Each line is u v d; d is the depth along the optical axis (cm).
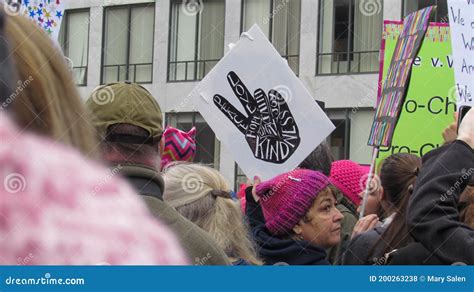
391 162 338
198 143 1326
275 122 412
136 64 1398
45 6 424
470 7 405
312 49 1504
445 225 254
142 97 206
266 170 412
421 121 541
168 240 115
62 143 97
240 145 413
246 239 254
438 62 544
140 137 199
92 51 1312
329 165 420
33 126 95
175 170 257
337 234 302
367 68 1473
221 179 256
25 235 94
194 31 1468
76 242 98
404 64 457
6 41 95
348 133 1463
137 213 109
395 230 303
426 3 1389
